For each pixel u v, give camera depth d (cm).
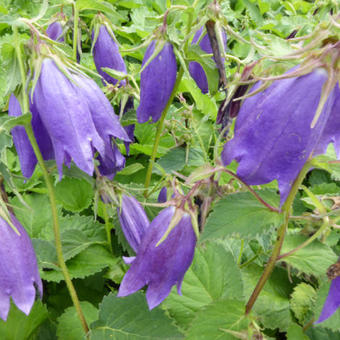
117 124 27
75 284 40
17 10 73
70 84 25
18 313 35
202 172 25
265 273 29
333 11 38
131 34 73
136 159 53
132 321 31
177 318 34
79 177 29
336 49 21
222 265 35
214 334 29
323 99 20
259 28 86
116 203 31
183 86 57
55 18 37
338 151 22
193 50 32
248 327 28
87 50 67
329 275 25
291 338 34
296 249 28
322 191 48
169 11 31
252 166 22
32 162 27
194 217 27
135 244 34
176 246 27
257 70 25
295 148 21
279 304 36
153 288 27
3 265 24
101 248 41
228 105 30
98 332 31
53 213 29
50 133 25
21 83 25
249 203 27
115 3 84
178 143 50
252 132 22
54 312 38
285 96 21
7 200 25
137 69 53
